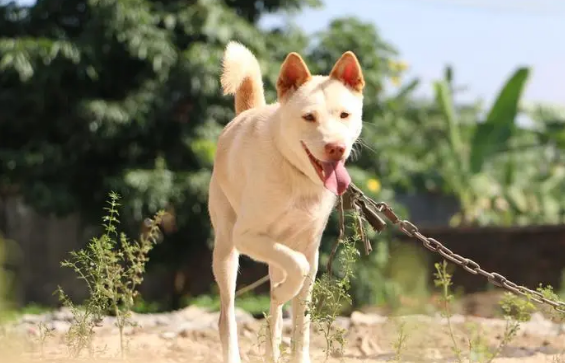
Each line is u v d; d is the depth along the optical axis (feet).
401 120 64.90
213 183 20.15
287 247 17.49
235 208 19.49
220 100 52.13
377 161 55.72
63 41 49.80
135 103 50.93
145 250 20.27
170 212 51.96
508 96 61.41
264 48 52.13
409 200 72.13
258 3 55.93
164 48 49.96
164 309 51.98
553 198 69.31
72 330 22.27
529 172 72.38
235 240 18.15
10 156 50.93
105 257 19.70
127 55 51.96
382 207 20.63
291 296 17.49
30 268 60.29
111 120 50.55
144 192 48.98
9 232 60.18
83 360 19.79
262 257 17.63
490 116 62.18
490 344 24.95
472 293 52.65
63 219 58.80
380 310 39.06
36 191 50.85
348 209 20.48
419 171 66.69
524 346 25.04
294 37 55.11
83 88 52.65
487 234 54.34
